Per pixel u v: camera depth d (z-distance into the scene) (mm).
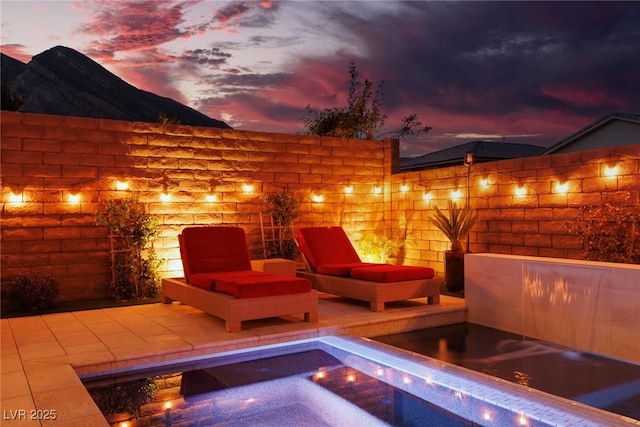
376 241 9602
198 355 4652
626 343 4648
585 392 3809
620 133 13625
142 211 7883
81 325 5602
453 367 4156
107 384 3928
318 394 3619
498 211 8094
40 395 3408
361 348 4957
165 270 8180
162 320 5863
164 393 3678
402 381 3918
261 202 9094
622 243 6207
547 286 5383
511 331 5805
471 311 6375
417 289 6461
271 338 5031
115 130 7824
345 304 6805
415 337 5625
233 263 6820
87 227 7574
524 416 3170
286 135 9367
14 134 7129
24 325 5621
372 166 10312
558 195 7207
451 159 15062
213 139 8648
